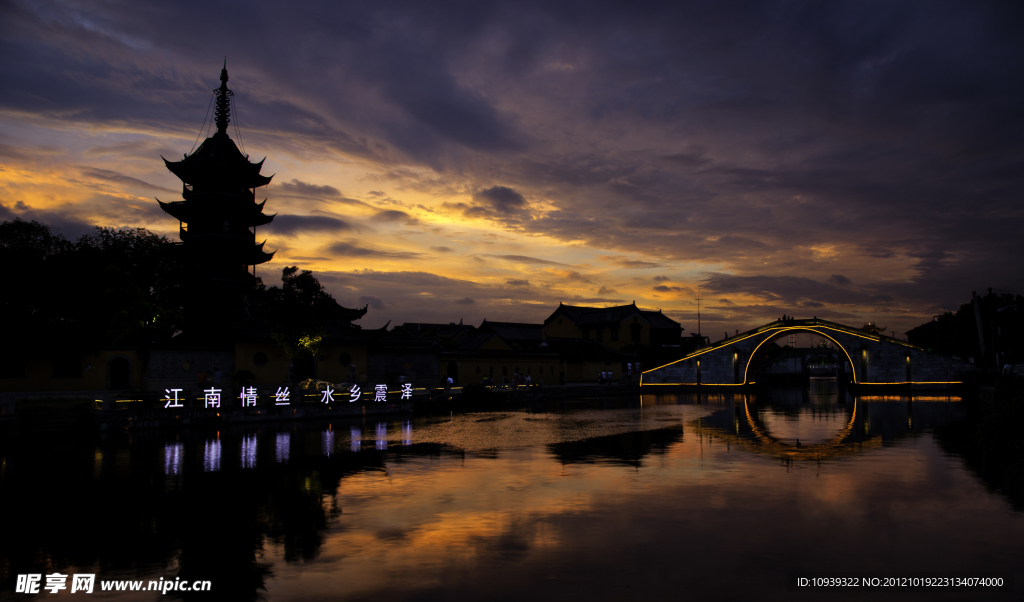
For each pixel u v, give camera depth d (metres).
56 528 13.84
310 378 48.31
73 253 41.81
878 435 30.20
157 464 22.06
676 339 113.06
